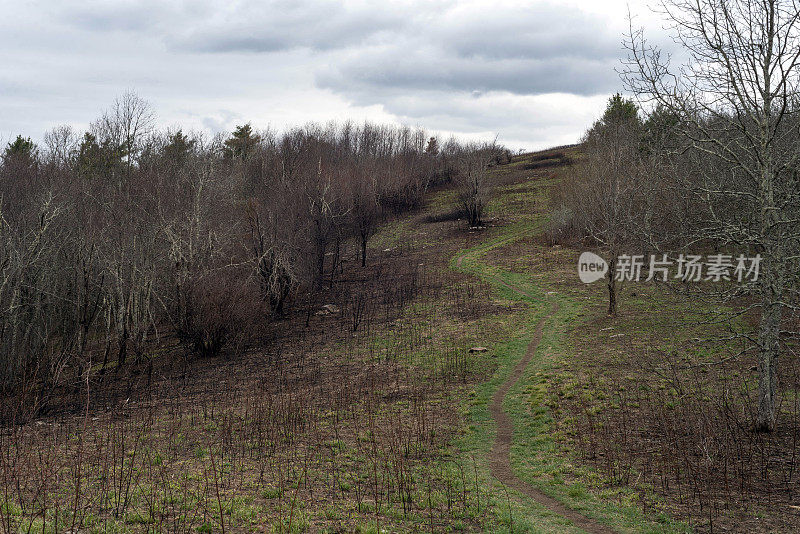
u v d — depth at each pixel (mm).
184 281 32344
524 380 22953
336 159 80812
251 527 10719
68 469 14422
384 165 86250
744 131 13867
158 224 34031
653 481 13211
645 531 10875
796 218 13742
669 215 17344
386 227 71562
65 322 32719
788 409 16312
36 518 10695
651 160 17531
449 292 40844
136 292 32500
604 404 18969
